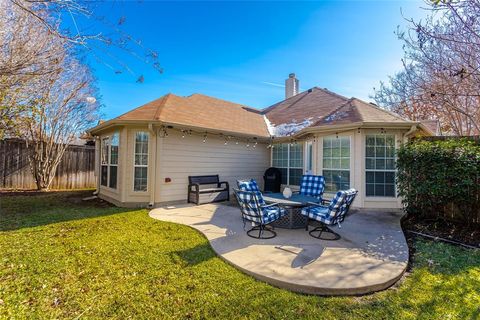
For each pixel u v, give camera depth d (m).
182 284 2.92
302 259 3.61
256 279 3.10
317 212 4.71
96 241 4.27
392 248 4.12
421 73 6.00
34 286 2.80
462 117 7.21
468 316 2.39
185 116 8.48
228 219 5.95
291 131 9.95
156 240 4.40
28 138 10.15
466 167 5.06
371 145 7.13
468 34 3.44
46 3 2.44
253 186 6.90
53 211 6.54
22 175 10.27
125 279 3.01
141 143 7.59
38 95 7.36
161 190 7.48
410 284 3.04
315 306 2.55
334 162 7.71
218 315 2.38
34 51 3.21
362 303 2.62
